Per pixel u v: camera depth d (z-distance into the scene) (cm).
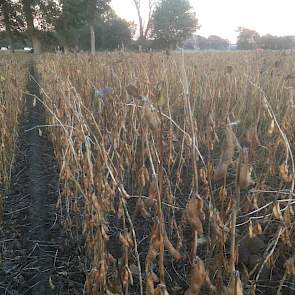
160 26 3366
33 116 781
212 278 218
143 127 260
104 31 3706
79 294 262
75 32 3531
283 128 303
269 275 254
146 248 294
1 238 335
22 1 3294
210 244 215
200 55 1155
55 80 493
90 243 254
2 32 3722
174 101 518
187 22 3312
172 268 274
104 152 217
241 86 488
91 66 686
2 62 965
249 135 266
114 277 221
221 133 440
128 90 190
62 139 330
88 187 229
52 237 330
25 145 580
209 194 232
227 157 159
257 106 398
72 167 312
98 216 212
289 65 659
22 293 269
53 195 404
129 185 344
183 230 306
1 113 430
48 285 271
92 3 3272
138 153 329
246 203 263
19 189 432
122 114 305
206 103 458
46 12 3353
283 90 461
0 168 417
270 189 302
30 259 304
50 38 3497
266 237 273
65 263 294
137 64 532
